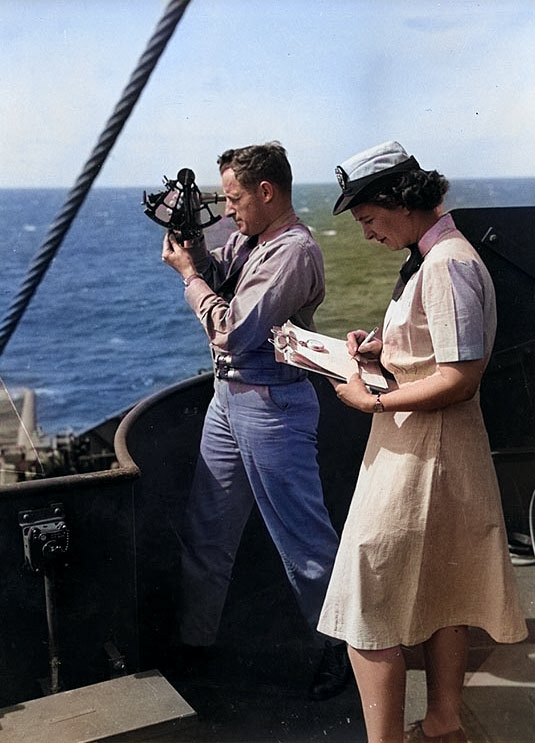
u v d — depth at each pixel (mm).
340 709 2127
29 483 1752
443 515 1688
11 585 1774
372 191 1619
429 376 1641
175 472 2309
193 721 1735
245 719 2088
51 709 1736
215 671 2244
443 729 1875
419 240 1657
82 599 1854
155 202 2035
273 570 2350
